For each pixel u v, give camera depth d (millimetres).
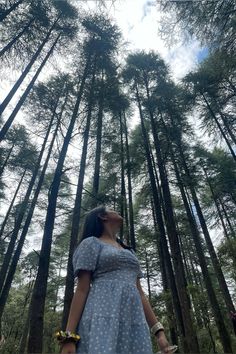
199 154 18438
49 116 13781
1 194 18547
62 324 7391
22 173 17578
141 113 17016
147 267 19344
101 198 10734
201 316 13203
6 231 18922
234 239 12625
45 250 7973
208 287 13695
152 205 17922
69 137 10484
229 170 18375
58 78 13766
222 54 9273
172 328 13680
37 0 11250
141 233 17203
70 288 7926
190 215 15719
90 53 12938
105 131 14477
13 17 11406
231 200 19375
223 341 12203
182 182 14414
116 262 1677
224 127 14586
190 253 22141
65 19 12477
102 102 12625
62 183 14781
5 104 9828
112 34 12805
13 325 24391
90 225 2018
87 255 1684
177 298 11875
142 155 15797
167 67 17844
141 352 1385
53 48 12281
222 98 13586
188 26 8703
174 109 15938
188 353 9703
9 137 15820
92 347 1320
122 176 15875
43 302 7273
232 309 14570
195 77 14734
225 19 8297
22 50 11500
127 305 1512
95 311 1460
